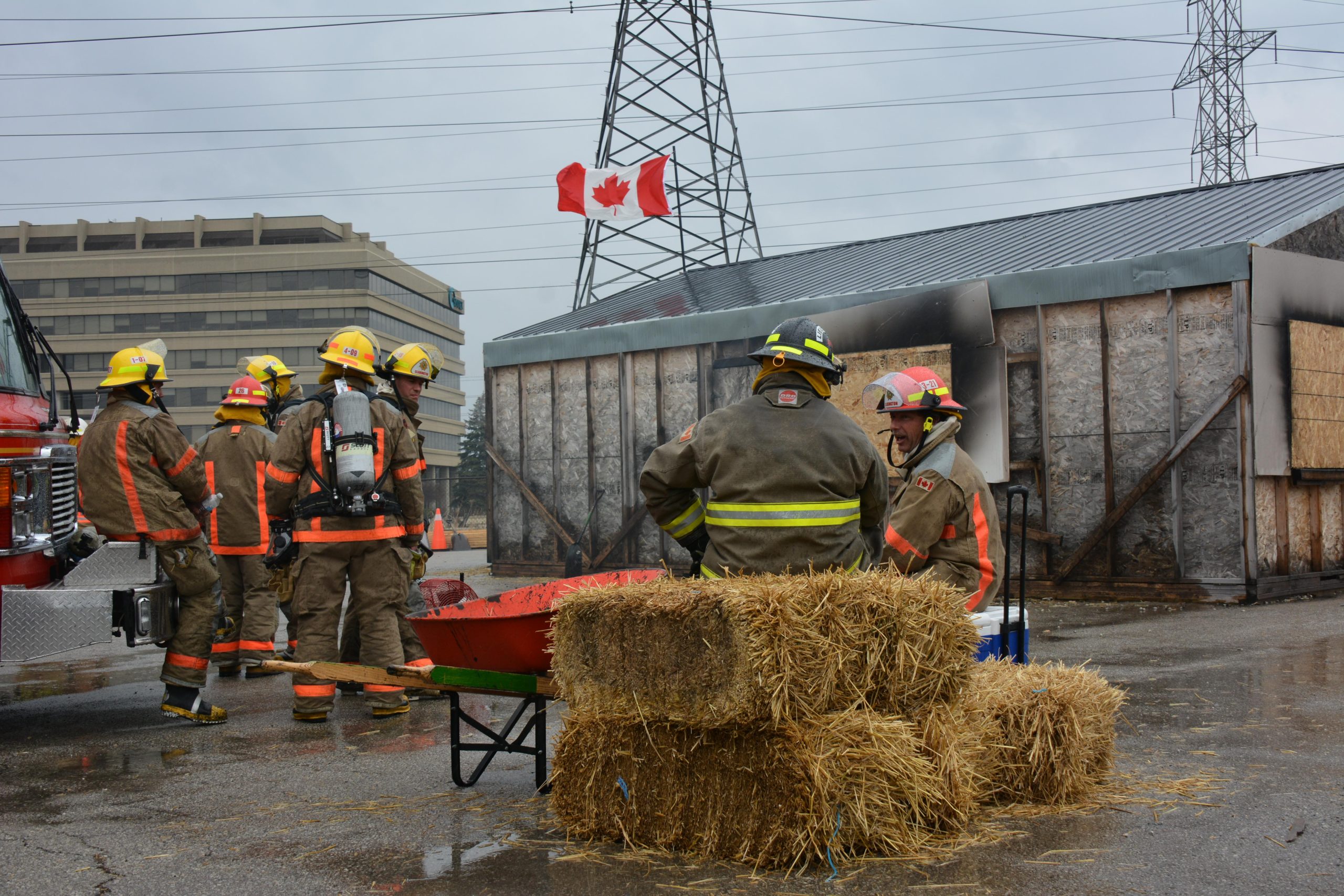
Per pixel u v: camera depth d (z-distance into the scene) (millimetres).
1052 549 11906
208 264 90875
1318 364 11625
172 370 90750
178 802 4449
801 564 3838
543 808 4250
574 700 3828
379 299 93125
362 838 3885
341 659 7285
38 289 91125
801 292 14578
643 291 19547
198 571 6195
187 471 6164
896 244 17375
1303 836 3670
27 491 6160
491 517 16953
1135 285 11375
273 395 8789
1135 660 7547
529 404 16453
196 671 6191
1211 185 15273
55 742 5746
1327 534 11945
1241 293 10844
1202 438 11070
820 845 3387
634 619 3605
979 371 12180
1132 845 3596
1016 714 4113
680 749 3568
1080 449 11766
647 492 4164
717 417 4023
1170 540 11250
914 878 3297
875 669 3531
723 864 3475
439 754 5320
